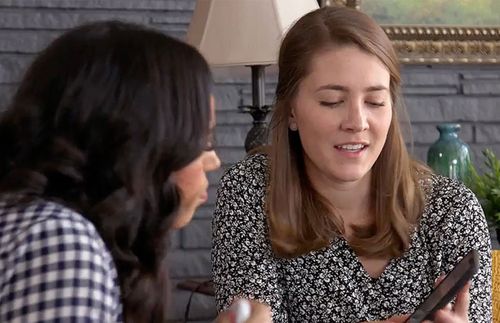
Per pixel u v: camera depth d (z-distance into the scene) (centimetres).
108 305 73
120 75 80
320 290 141
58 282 71
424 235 142
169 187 83
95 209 78
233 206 143
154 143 80
